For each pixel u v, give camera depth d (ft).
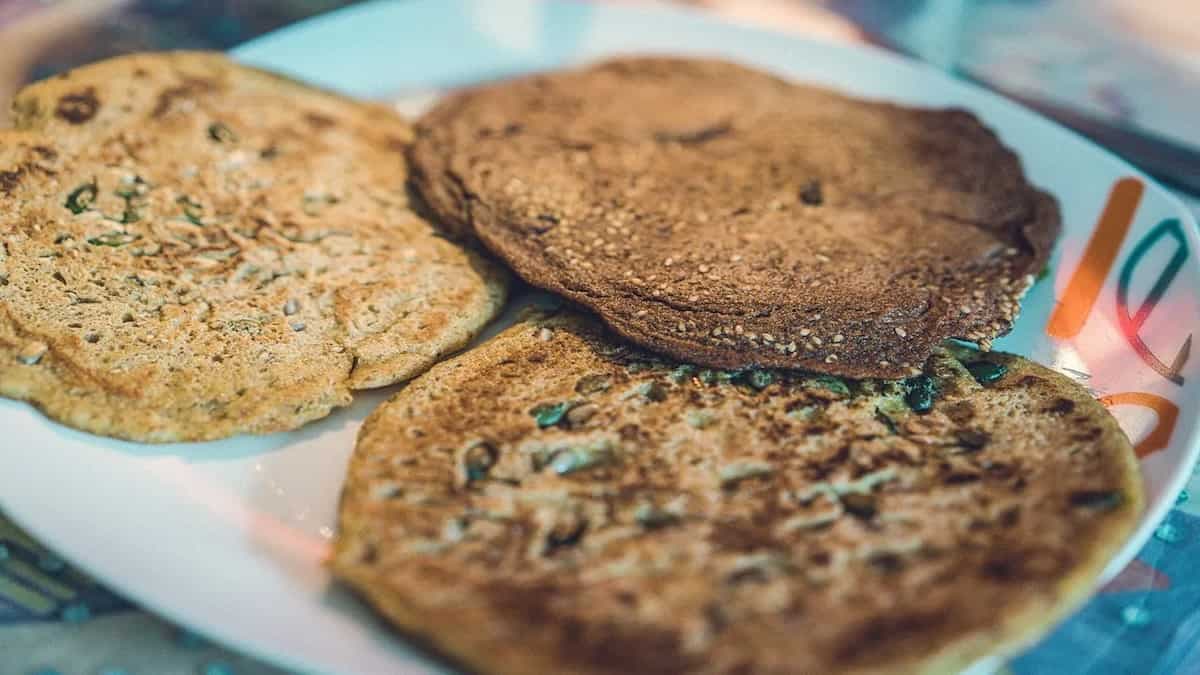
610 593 0.81
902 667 0.77
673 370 0.98
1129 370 1.01
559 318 1.04
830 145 1.19
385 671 0.81
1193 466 0.93
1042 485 0.88
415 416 0.94
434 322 1.03
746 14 1.47
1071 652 0.86
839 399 0.96
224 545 0.89
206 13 1.39
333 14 1.32
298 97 1.22
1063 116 1.30
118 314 0.99
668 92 1.26
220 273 1.03
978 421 0.94
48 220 1.03
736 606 0.80
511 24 1.35
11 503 0.88
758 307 1.01
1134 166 1.22
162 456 0.94
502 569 0.83
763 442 0.92
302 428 0.97
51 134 1.09
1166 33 1.43
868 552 0.83
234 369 0.98
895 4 1.50
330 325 1.02
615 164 1.16
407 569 0.83
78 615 0.86
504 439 0.92
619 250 1.06
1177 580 0.90
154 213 1.06
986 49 1.41
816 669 0.77
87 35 1.32
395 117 1.25
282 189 1.12
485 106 1.23
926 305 1.02
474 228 1.09
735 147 1.19
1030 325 1.06
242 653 0.83
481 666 0.79
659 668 0.77
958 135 1.21
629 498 0.87
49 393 0.94
